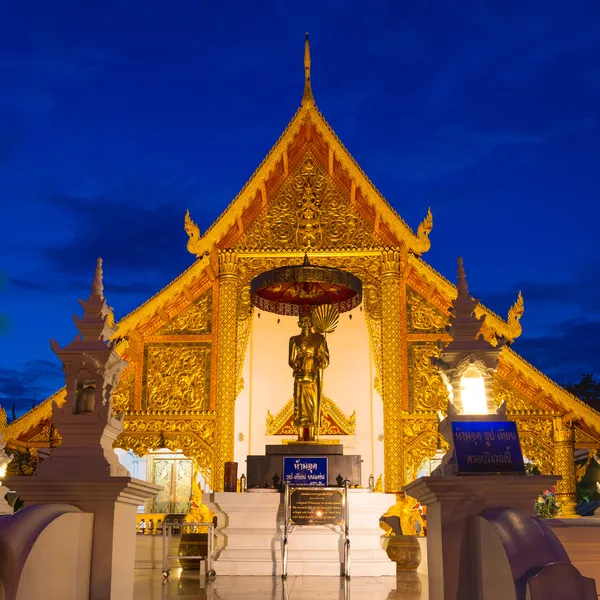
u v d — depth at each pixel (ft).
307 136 63.46
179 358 60.29
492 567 14.96
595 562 16.78
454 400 19.42
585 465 59.47
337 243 61.72
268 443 58.49
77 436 19.85
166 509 65.62
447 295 58.49
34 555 14.74
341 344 60.64
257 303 51.49
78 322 21.15
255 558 41.29
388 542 47.67
